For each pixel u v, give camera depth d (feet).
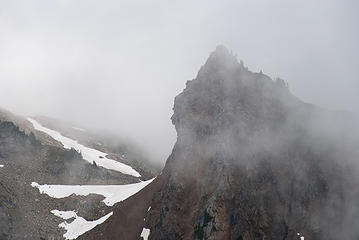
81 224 396.98
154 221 366.84
